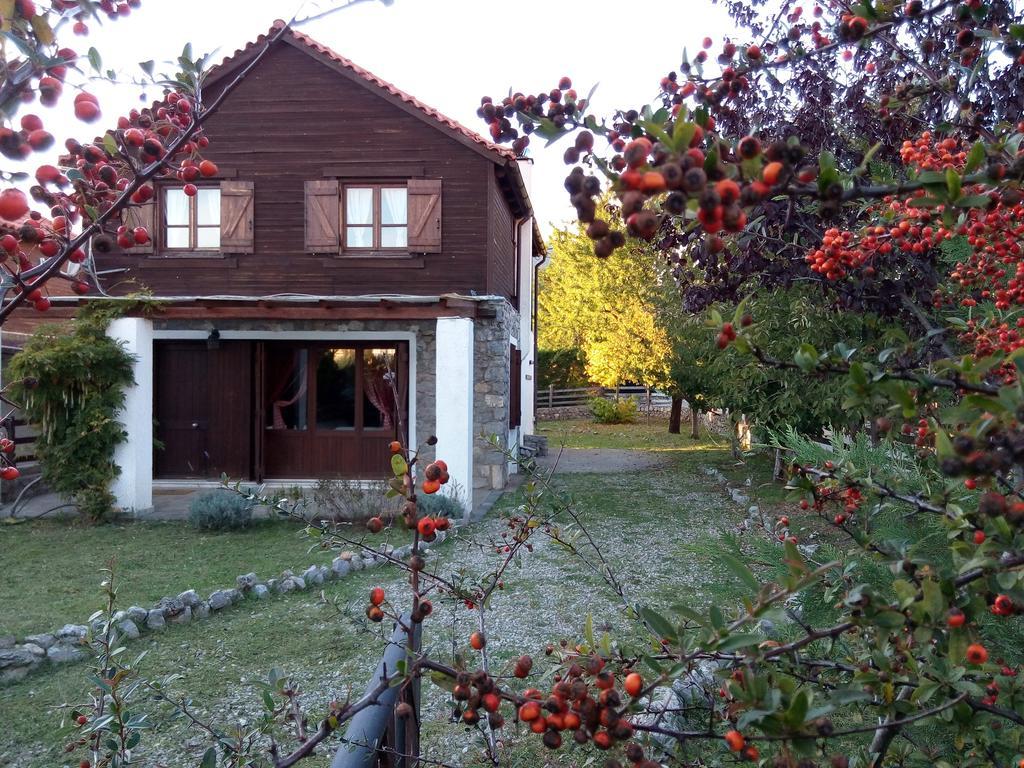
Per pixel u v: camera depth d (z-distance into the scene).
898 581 1.18
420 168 10.16
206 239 10.45
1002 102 2.77
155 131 1.77
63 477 8.34
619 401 25.16
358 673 4.27
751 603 1.17
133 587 5.84
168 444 11.12
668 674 1.19
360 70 10.08
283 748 3.40
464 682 1.33
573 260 22.22
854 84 3.59
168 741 3.47
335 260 10.27
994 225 1.87
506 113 1.59
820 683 1.72
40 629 4.80
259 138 10.27
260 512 8.73
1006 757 1.45
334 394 11.09
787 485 1.84
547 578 6.11
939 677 1.28
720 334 1.38
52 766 3.31
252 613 5.33
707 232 0.94
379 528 1.55
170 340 11.07
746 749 1.19
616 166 1.36
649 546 7.34
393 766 1.87
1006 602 1.23
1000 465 0.95
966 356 1.21
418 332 10.60
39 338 8.34
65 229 1.62
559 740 1.23
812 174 1.09
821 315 6.46
